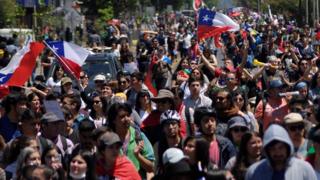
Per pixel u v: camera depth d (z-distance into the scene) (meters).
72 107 13.74
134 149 11.73
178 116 12.23
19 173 9.77
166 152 8.98
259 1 86.31
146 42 37.50
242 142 9.76
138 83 16.80
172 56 43.06
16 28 39.44
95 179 9.98
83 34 49.22
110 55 23.42
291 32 49.12
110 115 11.72
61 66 19.33
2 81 15.62
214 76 19.89
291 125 10.44
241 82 18.73
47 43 17.20
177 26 74.12
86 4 59.22
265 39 39.75
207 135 11.09
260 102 14.83
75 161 9.79
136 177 10.48
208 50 23.00
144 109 14.70
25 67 15.58
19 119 11.92
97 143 10.43
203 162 10.20
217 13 22.05
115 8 64.75
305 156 10.30
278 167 8.84
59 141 11.61
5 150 10.91
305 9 69.19
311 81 17.75
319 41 33.44
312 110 12.80
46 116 11.58
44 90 16.61
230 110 12.72
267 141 8.73
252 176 8.98
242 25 48.41
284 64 25.98
